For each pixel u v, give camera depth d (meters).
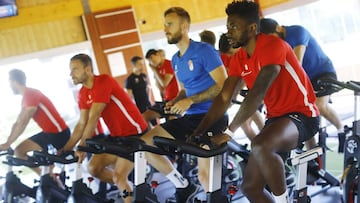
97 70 8.55
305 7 8.69
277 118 2.39
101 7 8.56
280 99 2.38
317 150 2.60
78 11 8.44
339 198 3.51
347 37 8.48
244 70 2.42
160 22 8.96
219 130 3.09
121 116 3.74
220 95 2.54
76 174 3.52
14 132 4.14
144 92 6.86
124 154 3.02
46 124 4.42
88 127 3.51
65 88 8.45
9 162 3.75
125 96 3.75
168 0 8.97
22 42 8.14
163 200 4.49
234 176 3.98
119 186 3.72
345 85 2.80
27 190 4.07
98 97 3.53
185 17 3.13
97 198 3.59
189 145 2.28
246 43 2.33
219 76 3.08
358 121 2.65
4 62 8.05
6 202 4.02
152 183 3.98
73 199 3.50
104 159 3.73
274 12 8.70
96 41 8.55
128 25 8.72
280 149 2.25
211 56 3.09
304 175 2.55
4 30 8.03
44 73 8.34
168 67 6.32
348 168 2.62
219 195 2.44
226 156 3.95
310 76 3.91
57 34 8.36
